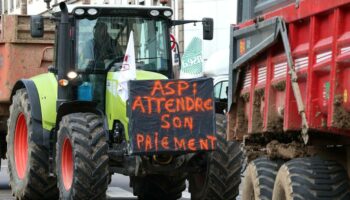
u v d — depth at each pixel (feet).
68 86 48.73
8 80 61.36
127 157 45.34
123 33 49.21
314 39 28.48
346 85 26.21
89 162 44.78
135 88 43.86
